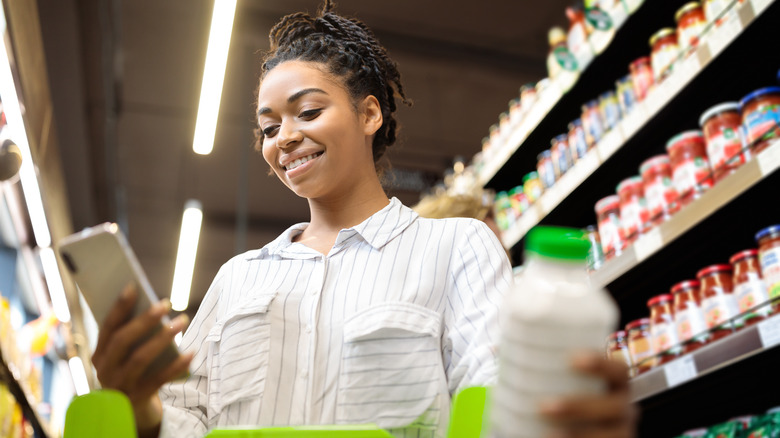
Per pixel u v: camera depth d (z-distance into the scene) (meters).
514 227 3.29
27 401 2.78
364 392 1.07
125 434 0.84
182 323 0.87
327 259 1.24
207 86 4.06
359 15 5.28
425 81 6.07
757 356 2.05
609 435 0.51
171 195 7.33
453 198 2.46
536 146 3.47
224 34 3.72
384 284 1.17
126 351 0.85
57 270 3.54
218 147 6.64
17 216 3.33
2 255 3.61
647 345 2.41
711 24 2.20
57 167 3.33
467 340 1.08
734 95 2.41
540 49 5.70
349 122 1.33
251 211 7.91
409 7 5.22
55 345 4.00
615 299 2.86
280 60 1.45
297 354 1.14
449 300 1.18
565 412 0.51
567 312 0.55
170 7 4.96
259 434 0.80
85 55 5.18
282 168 1.34
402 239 1.25
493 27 5.48
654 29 2.77
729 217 2.24
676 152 2.30
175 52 5.41
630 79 2.68
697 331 2.16
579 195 3.05
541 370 0.55
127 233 7.93
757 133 2.00
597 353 0.55
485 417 0.84
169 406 1.07
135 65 5.50
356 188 1.35
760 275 1.99
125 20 5.05
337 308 1.17
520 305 0.57
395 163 7.12
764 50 2.18
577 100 3.15
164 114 6.07
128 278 0.87
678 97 2.43
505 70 5.90
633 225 2.50
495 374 0.95
